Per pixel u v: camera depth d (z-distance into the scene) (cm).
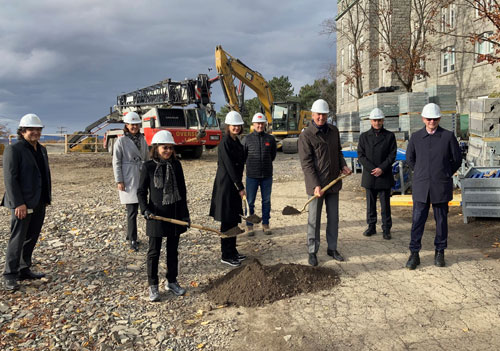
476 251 524
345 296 405
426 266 478
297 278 434
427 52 2362
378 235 622
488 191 637
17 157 421
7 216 790
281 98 6375
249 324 357
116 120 2705
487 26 2066
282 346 319
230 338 334
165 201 403
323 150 500
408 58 2014
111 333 341
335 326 346
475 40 1340
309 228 499
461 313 358
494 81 2052
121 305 397
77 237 641
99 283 453
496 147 822
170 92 2189
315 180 492
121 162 571
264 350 315
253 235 651
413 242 477
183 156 2253
